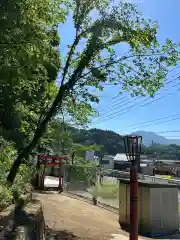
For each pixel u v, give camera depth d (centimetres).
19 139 666
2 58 488
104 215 1380
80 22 1038
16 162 970
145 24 1032
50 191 2153
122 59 1056
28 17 510
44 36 557
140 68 1060
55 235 969
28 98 643
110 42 1042
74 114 1362
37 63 532
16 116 605
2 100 572
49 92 1021
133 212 591
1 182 805
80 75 1064
